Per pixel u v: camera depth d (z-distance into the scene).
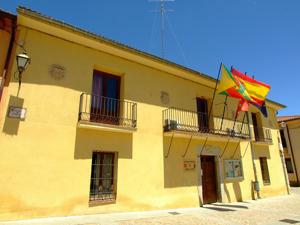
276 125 16.03
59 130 6.70
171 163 9.02
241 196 11.33
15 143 5.95
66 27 7.02
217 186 10.55
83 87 7.50
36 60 6.79
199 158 10.07
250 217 7.52
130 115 8.34
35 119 6.38
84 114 7.25
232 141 11.57
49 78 6.88
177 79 10.31
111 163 7.70
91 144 7.19
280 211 8.70
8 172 5.73
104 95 8.26
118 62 8.60
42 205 6.02
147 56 8.83
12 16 6.58
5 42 6.62
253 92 11.33
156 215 7.37
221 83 10.05
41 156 6.25
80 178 6.75
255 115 14.80
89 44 7.86
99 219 6.27
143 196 7.93
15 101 6.20
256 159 13.02
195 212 8.15
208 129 10.72
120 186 7.51
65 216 6.29
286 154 21.97
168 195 8.57
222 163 10.98
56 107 6.80
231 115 12.23
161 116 9.23
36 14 6.51
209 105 11.49
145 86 9.09
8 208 5.57
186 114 10.09
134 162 8.01
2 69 6.34
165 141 9.09
